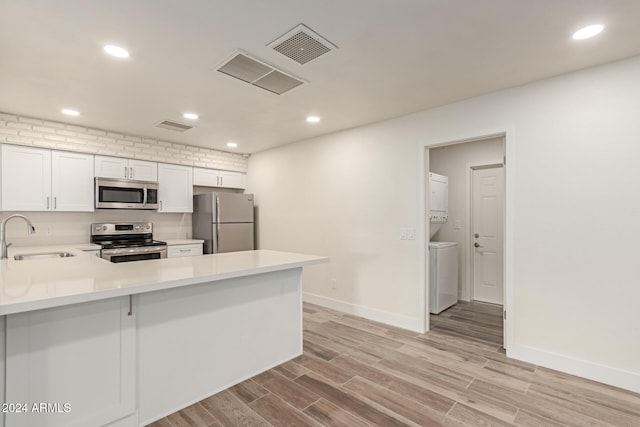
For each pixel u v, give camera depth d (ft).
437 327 11.35
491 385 7.39
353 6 5.40
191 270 6.66
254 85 8.59
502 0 5.23
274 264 7.66
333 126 12.52
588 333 7.66
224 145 15.80
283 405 6.66
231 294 7.45
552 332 8.16
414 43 6.58
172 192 15.16
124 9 5.39
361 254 12.50
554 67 7.64
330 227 13.62
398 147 11.37
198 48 6.74
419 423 6.07
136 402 5.90
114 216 14.16
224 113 10.91
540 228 8.32
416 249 10.93
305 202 14.71
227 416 6.29
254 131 13.28
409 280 11.10
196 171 16.06
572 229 7.88
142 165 14.17
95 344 5.35
